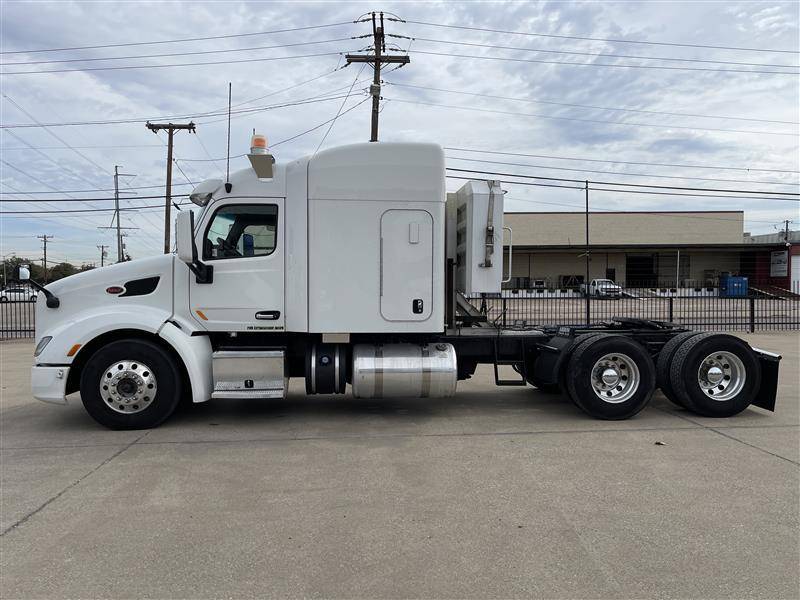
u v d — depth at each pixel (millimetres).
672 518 3812
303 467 4883
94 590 2928
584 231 53469
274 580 3029
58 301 6262
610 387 6613
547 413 6992
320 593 2904
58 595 2879
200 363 6117
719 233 52969
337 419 6652
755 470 4777
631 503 4070
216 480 4562
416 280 6352
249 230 6363
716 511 3926
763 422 6488
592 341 6543
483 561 3236
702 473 4703
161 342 6266
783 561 3223
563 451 5340
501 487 4398
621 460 5055
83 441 5691
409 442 5660
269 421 6539
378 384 6340
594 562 3221
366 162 6277
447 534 3582
